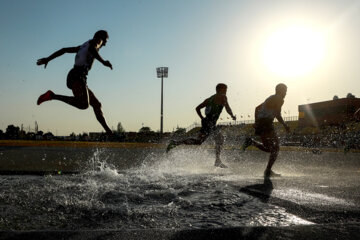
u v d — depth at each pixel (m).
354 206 2.31
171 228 1.70
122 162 6.70
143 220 1.91
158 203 2.38
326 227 1.72
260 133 4.90
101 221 1.88
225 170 5.29
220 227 1.69
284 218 1.96
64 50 4.28
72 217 1.96
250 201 2.47
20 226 1.75
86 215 2.01
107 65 4.10
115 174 4.18
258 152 11.98
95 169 4.99
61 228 1.74
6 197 2.51
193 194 2.74
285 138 29.84
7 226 1.74
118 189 2.93
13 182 3.33
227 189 3.05
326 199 2.59
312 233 1.61
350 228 1.70
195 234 1.58
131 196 2.59
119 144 19.34
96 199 2.46
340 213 2.10
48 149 12.49
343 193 2.93
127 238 1.51
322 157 10.08
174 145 5.66
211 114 5.68
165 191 2.82
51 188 2.95
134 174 4.25
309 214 2.07
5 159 7.09
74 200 2.41
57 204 2.28
